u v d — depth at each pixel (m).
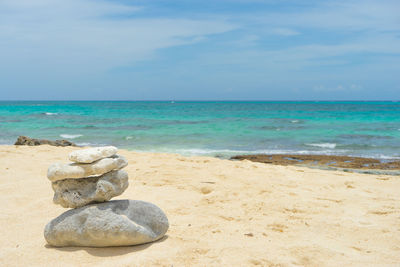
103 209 3.57
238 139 17.95
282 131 21.67
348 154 13.58
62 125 25.25
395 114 43.66
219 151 13.83
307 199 5.46
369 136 19.41
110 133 20.19
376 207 5.04
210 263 3.21
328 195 5.75
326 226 4.27
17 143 12.22
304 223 4.39
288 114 44.09
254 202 5.23
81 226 3.52
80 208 3.64
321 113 47.41
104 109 59.78
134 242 3.56
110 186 3.67
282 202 5.24
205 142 16.81
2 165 7.56
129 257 3.29
